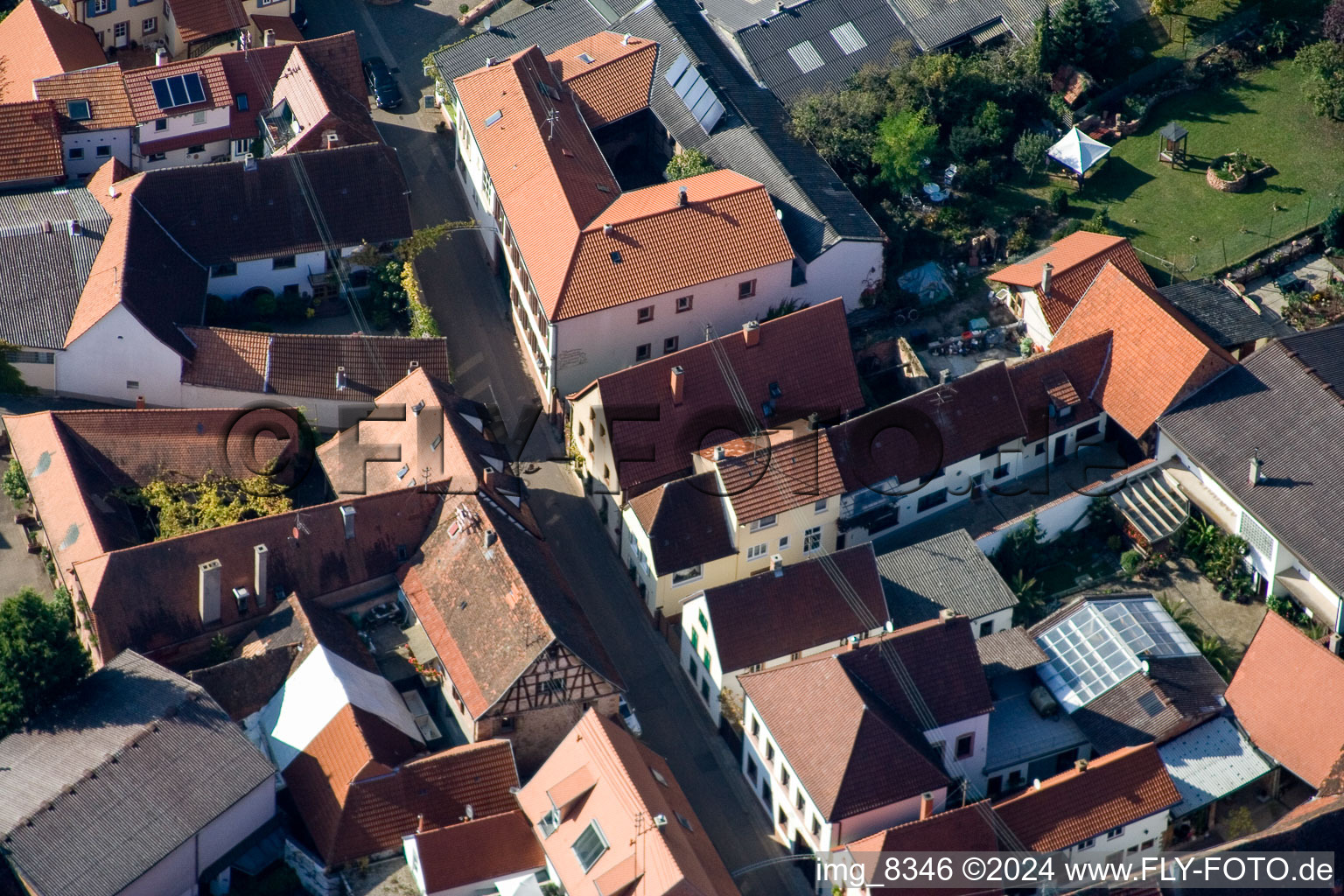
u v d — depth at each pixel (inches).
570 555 3971.5
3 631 3390.7
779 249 4192.9
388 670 3676.2
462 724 3595.0
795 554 3912.4
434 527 3769.7
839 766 3361.2
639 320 4116.6
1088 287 4227.4
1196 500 3951.8
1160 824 3447.3
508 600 3577.8
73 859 3193.9
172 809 3262.8
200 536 3646.7
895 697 3481.8
